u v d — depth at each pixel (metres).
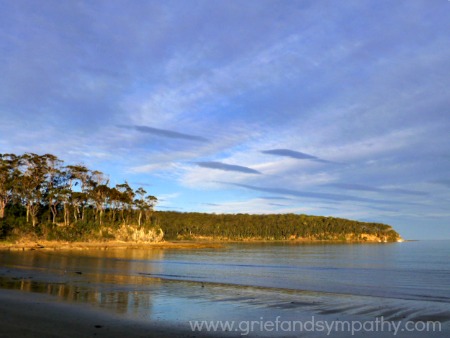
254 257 68.19
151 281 26.95
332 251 96.50
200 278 31.30
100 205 108.81
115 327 12.53
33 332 11.74
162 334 11.93
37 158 93.50
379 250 106.38
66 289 21.23
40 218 94.44
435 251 101.12
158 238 116.69
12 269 33.75
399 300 20.19
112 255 64.19
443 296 22.11
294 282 29.42
